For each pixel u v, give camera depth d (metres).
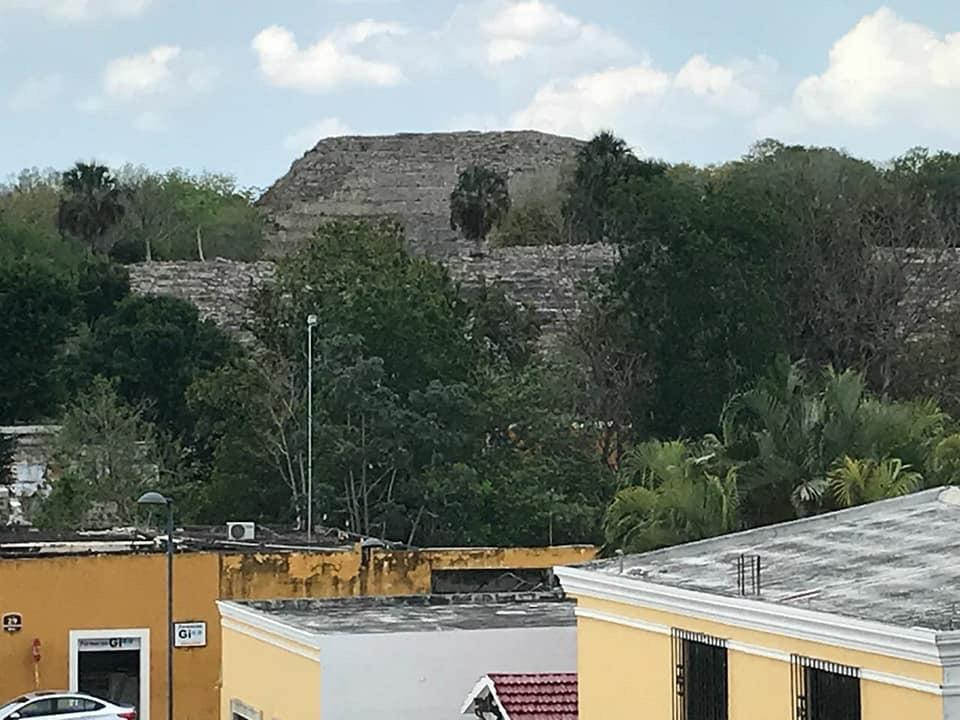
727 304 70.38
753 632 17.91
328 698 25.28
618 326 72.00
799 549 21.19
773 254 74.12
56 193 123.88
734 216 73.25
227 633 30.09
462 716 25.59
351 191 161.12
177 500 58.47
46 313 80.81
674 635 19.28
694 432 69.38
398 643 25.55
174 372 75.69
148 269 100.56
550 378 66.19
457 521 56.09
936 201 94.75
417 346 60.53
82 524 55.81
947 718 15.34
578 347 73.06
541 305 95.81
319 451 56.22
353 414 57.16
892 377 77.62
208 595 36.03
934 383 77.50
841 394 42.31
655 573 20.67
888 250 81.25
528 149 163.12
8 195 126.06
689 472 41.44
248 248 127.50
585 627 21.31
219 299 98.00
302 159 165.50
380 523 55.78
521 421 60.28
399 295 61.25
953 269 82.75
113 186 109.31
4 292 80.38
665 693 19.50
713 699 18.69
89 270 87.38
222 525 54.00
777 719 17.55
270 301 65.44
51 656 35.34
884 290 78.81
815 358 77.75
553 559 38.69
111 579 35.72
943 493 23.22
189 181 132.25
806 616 16.92
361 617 28.52
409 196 160.50
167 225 121.56
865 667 16.30
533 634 26.00
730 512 39.50
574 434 62.12
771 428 41.97
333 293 62.25
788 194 80.81
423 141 164.62
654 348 70.88
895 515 22.73
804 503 40.22
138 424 66.56
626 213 73.81
